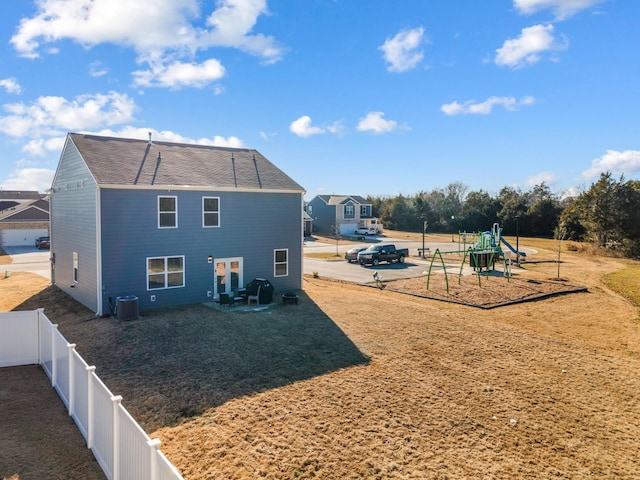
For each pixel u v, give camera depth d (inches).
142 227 676.7
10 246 1825.8
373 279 1051.9
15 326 431.2
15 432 300.8
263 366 439.2
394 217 3216.0
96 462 268.5
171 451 283.9
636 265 1395.2
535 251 1822.1
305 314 659.4
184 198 716.7
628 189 1747.0
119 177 666.8
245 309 687.7
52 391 374.0
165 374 415.8
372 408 351.6
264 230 816.3
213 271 755.4
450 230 3043.8
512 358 484.4
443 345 522.0
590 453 296.5
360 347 505.4
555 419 343.9
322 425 321.4
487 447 299.6
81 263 724.7
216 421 325.1
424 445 299.1
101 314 641.6
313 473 263.3
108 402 250.7
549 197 3088.1
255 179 829.2
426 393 383.9
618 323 668.1
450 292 884.0
